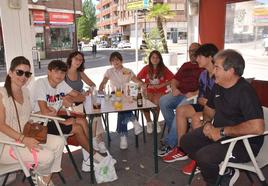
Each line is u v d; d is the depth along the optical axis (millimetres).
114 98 3781
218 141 2576
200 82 3639
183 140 3031
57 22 23656
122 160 3797
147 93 4781
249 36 5504
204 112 3127
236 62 2414
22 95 2836
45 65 17859
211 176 2561
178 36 36094
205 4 6359
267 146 2676
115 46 53594
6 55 4172
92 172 3203
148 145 4305
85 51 34688
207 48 3377
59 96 3512
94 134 3730
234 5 5688
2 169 2584
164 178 3305
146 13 17500
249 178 2957
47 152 2656
